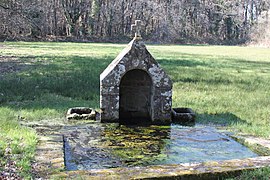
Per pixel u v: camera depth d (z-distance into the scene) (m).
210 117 10.26
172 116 9.82
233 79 18.09
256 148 7.31
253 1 92.19
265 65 27.78
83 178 5.33
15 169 5.54
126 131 8.62
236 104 12.12
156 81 9.40
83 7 67.12
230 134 8.48
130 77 10.23
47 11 59.19
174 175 5.48
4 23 27.62
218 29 87.88
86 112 10.04
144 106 10.34
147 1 74.06
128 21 73.75
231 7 90.62
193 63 26.56
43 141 7.29
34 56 28.05
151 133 8.52
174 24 78.69
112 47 46.19
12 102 11.22
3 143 6.58
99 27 70.12
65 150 7.10
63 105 11.01
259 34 74.00
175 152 7.16
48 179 5.32
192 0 84.19
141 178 5.38
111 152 7.07
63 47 43.06
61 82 14.83
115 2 70.81
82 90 13.36
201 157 6.88
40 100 11.71
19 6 25.09
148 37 75.06
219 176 5.64
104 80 9.18
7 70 18.62
